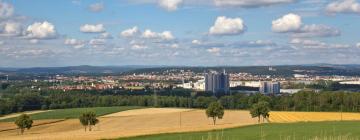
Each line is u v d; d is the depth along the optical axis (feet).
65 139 197.77
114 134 222.89
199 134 209.05
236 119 392.27
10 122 389.80
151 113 451.53
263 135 181.06
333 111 471.62
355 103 472.85
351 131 203.41
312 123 282.15
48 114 445.37
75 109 501.97
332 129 220.43
